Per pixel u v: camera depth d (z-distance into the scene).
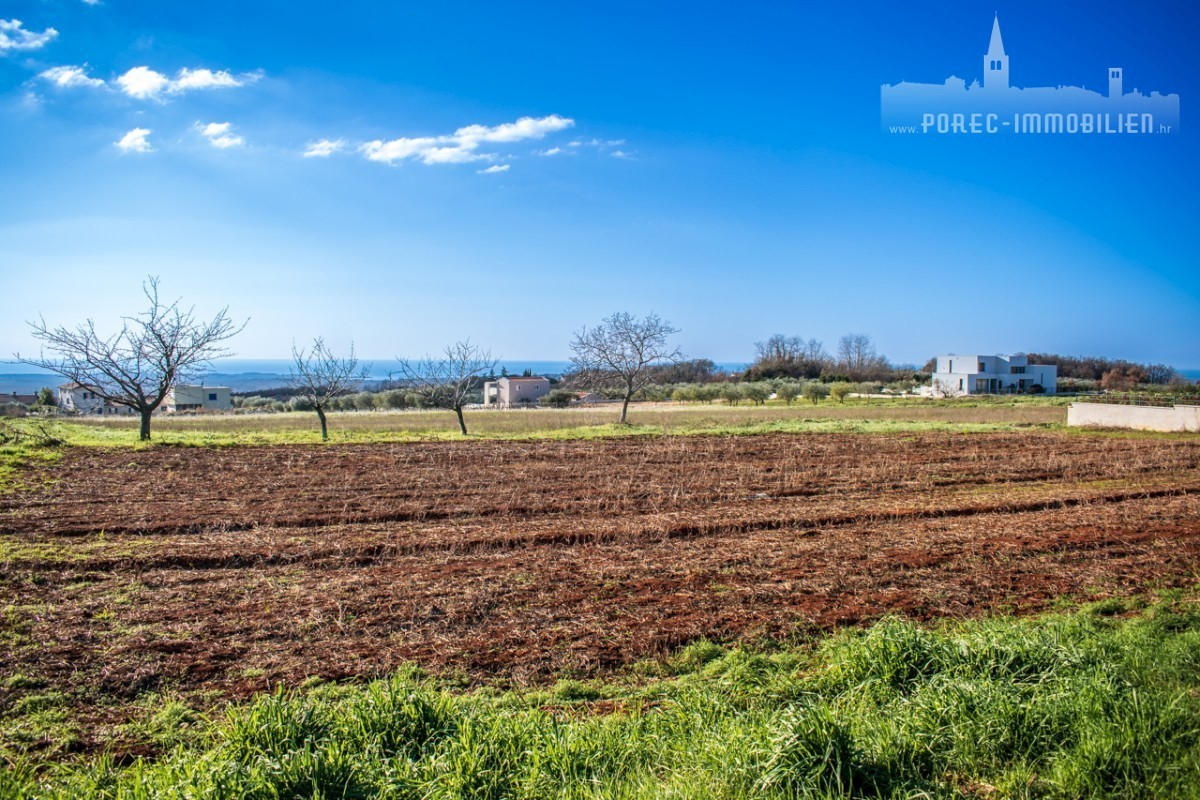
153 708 5.77
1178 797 4.10
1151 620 7.50
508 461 20.00
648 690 6.10
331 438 25.50
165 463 18.98
